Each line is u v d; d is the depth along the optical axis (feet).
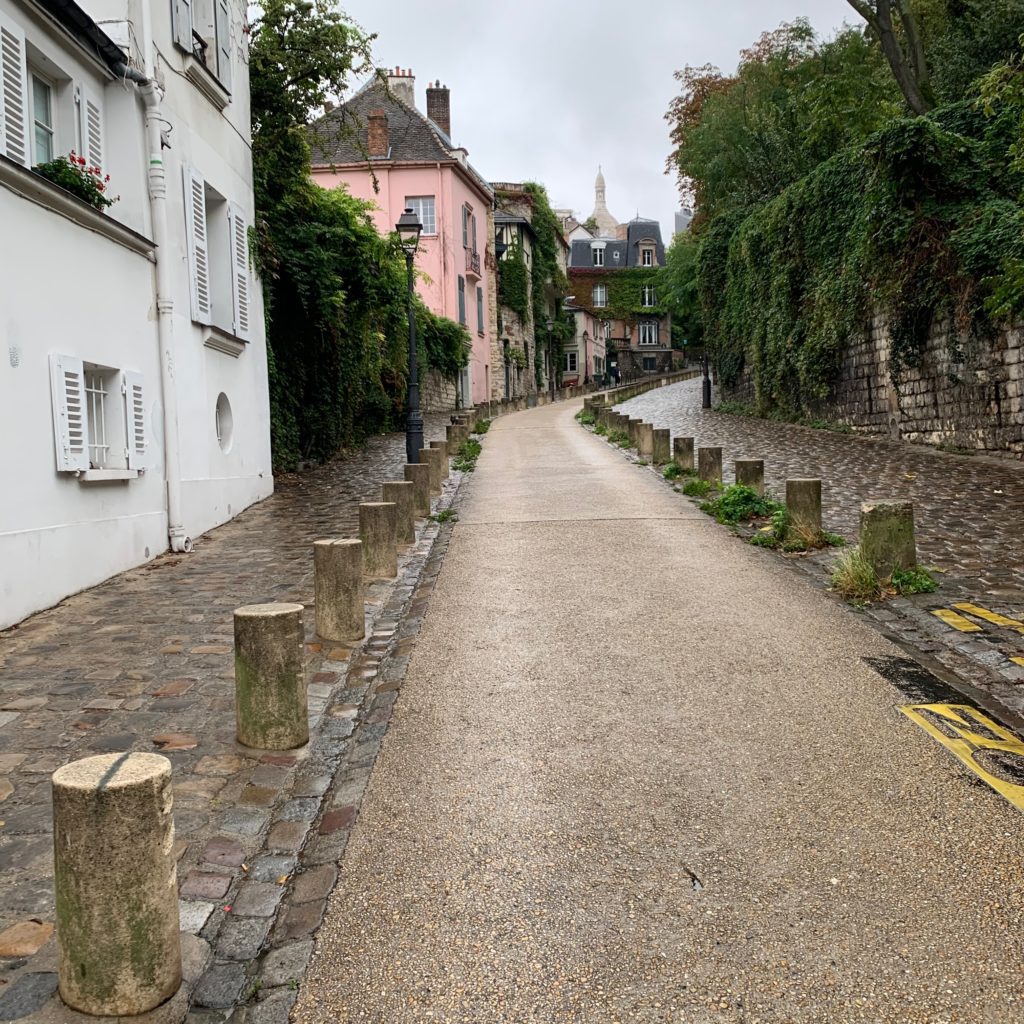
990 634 20.80
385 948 9.79
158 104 33.60
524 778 13.79
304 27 53.57
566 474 55.47
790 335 86.79
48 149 29.66
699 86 143.74
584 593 25.40
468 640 21.27
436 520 39.65
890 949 9.50
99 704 17.29
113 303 29.96
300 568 29.96
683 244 153.17
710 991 8.94
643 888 10.73
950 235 56.34
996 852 11.36
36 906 10.56
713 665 18.93
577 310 257.55
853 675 18.22
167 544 33.63
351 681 18.95
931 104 70.95
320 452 66.64
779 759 14.23
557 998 8.90
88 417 29.40
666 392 188.96
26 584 23.85
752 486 40.73
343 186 68.44
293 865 11.72
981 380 55.77
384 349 93.61
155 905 9.02
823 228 79.41
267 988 9.24
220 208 42.68
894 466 53.31
